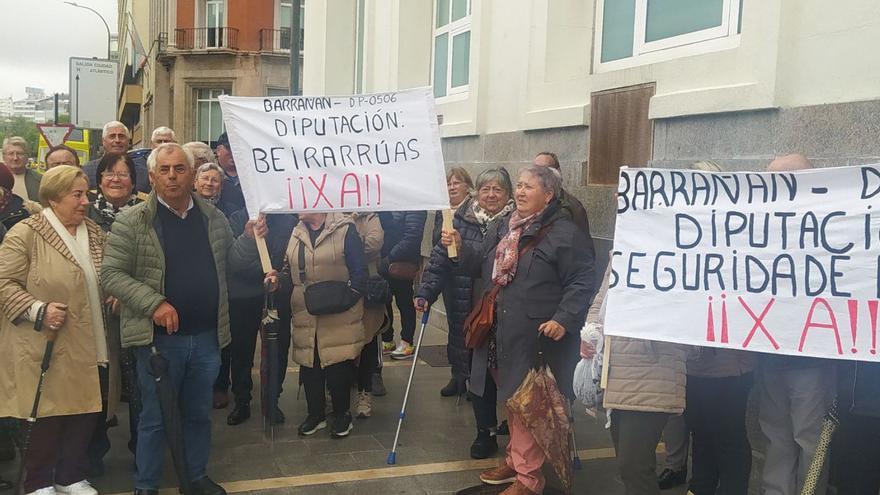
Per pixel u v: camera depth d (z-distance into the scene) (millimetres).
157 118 32156
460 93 9305
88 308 3945
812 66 4324
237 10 29328
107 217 4648
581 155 6480
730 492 3572
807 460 3432
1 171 4676
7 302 3746
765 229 3246
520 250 4094
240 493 4270
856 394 3141
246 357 5438
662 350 3371
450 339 5395
